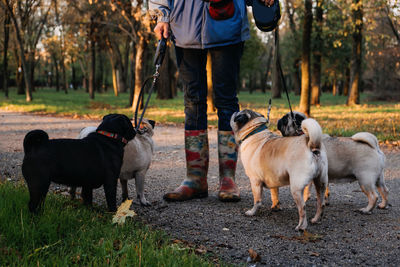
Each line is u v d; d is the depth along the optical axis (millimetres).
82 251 2707
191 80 4602
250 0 4531
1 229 2896
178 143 9562
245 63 47375
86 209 3672
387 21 22781
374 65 33719
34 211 3193
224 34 4281
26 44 38562
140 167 4129
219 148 4668
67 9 23969
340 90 60906
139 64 20266
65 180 3326
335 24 18922
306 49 17156
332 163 4113
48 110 19875
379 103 29188
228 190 4539
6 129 11859
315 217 3752
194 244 3193
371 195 4074
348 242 3307
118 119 3682
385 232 3551
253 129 4039
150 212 4062
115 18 21812
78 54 33750
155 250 2848
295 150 3469
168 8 4469
